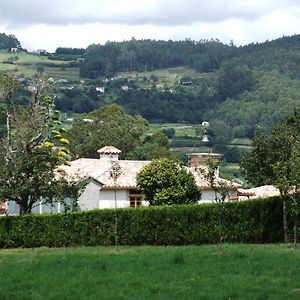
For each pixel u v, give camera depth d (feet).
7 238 181.06
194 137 528.63
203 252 126.41
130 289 90.89
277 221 165.89
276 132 253.03
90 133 397.60
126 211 176.14
